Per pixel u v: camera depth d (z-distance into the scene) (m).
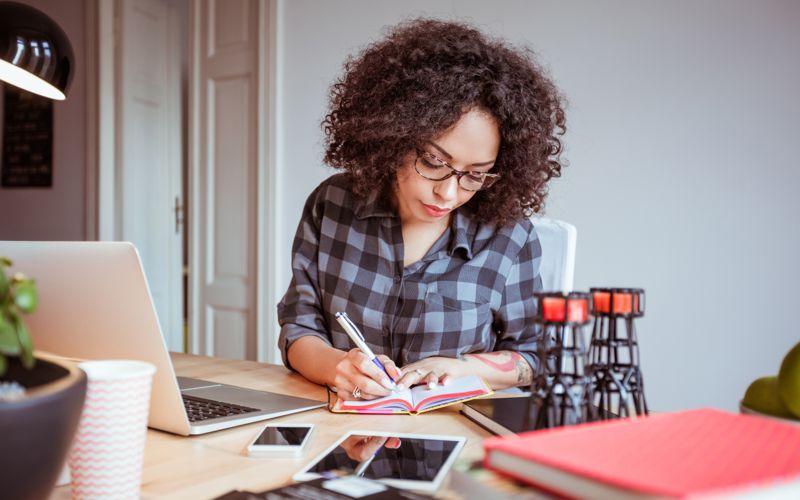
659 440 0.55
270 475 0.70
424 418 0.96
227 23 3.05
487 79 1.15
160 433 0.87
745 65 2.07
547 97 1.31
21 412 0.43
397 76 1.20
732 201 2.10
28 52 1.34
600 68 2.29
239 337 3.06
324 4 2.79
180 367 1.38
